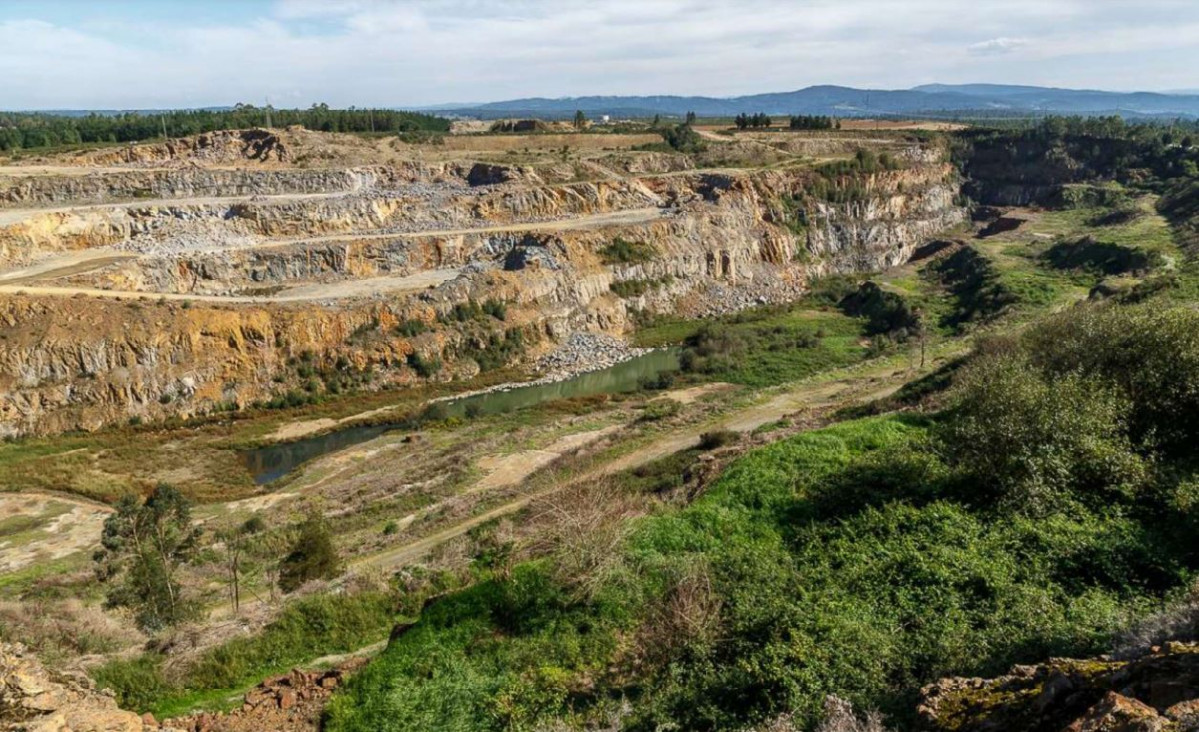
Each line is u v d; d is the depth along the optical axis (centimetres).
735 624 1357
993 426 1775
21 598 2794
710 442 3769
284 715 1423
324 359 5953
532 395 6144
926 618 1288
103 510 4028
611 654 1462
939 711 919
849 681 1125
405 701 1364
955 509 1694
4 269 6075
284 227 7494
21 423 4941
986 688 931
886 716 976
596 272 7681
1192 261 5794
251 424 5362
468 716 1330
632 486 3100
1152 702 714
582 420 5122
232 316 5688
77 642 2022
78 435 5003
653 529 1884
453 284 6762
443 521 3216
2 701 1103
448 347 6412
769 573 1544
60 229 6631
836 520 1822
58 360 5103
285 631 1895
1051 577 1362
